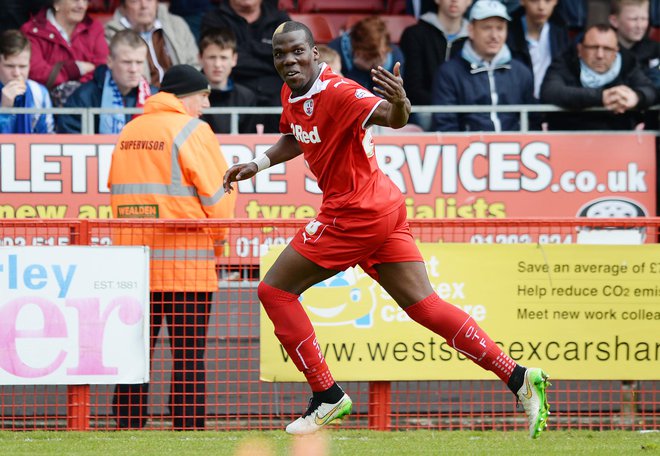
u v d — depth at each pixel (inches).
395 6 1444.4
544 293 875.4
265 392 898.1
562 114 1213.1
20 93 1182.3
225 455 738.2
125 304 863.7
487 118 1197.1
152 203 921.5
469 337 681.6
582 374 876.0
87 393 876.0
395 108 597.3
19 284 854.5
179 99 945.5
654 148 1136.8
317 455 743.7
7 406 885.2
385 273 684.7
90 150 1098.7
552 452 758.5
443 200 1118.4
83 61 1268.5
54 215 1095.6
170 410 889.5
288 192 1107.3
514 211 1123.9
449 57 1282.0
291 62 634.2
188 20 1342.3
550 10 1298.0
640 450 770.2
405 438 839.7
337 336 872.9
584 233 910.4
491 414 918.4
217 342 893.2
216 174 926.4
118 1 1400.1
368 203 654.5
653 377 877.8
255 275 906.1
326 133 645.3
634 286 876.6
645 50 1298.0
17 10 1291.8
